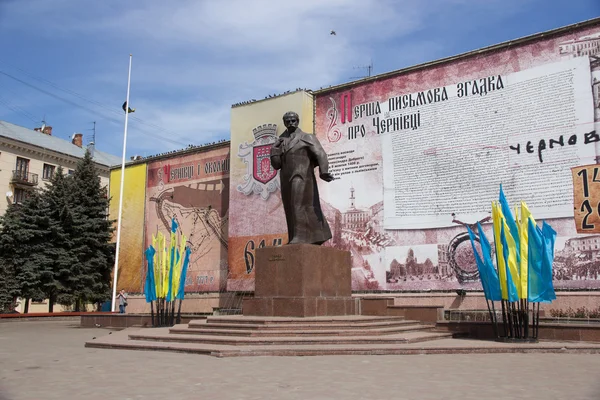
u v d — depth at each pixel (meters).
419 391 7.11
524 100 19.52
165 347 11.97
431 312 16.91
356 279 22.23
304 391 7.14
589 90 18.28
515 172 19.36
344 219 22.91
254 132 25.98
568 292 17.81
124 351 12.32
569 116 18.55
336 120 23.86
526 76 19.56
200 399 6.67
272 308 14.19
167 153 31.52
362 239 22.34
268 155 25.42
